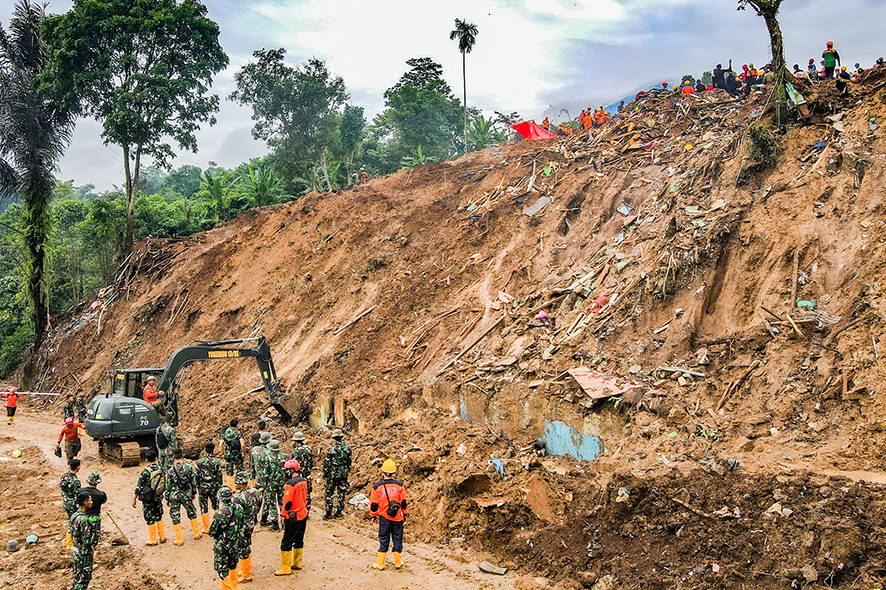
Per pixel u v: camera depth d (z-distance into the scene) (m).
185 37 36.03
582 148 23.39
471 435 13.92
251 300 26.16
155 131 35.22
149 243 34.47
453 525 11.20
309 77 35.50
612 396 12.68
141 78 34.12
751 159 15.56
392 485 10.09
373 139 48.47
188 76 36.28
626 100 27.67
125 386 18.66
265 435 12.25
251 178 40.16
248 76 35.31
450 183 26.48
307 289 24.03
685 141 20.20
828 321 11.88
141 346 28.92
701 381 12.43
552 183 22.11
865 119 14.55
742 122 18.75
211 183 40.97
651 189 18.67
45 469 16.86
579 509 10.61
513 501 11.07
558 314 16.34
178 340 27.33
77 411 24.45
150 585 9.58
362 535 11.55
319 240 26.62
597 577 9.30
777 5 16.22
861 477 8.97
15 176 34.50
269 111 35.66
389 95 43.44
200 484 11.67
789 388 11.27
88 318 33.38
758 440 10.70
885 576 7.69
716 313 13.78
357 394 17.80
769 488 9.24
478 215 22.48
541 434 13.68
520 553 10.22
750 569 8.45
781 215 14.02
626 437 12.02
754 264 13.76
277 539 11.50
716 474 9.82
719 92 23.52
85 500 9.17
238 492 9.53
